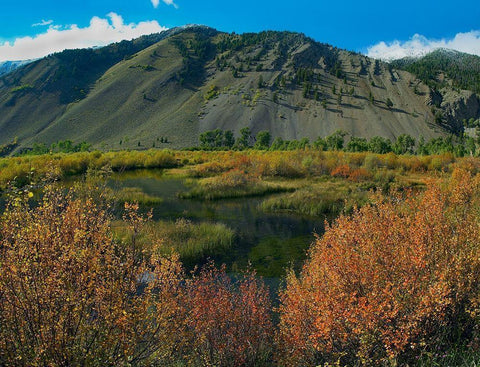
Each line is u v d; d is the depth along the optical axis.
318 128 166.12
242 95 198.38
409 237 4.62
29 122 192.38
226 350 4.73
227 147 124.50
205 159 57.09
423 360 3.68
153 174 42.09
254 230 17.77
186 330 4.27
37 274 2.98
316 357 4.27
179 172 42.97
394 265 3.99
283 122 172.00
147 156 54.28
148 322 3.71
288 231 17.62
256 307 5.05
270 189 28.78
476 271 3.98
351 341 3.82
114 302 3.28
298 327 4.33
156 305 3.87
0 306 2.92
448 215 5.41
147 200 23.81
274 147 106.06
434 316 3.63
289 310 4.75
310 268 5.31
